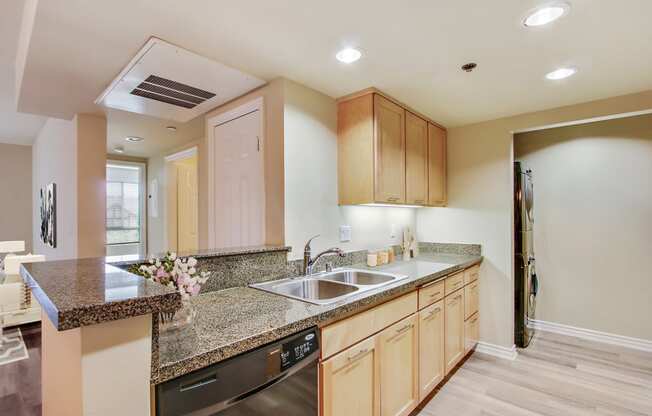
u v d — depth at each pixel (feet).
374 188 7.29
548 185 11.32
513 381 8.09
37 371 8.42
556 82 7.18
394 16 4.78
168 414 2.84
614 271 10.23
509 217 9.64
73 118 9.64
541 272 11.44
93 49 5.48
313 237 7.22
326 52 5.79
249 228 7.39
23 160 18.07
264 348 3.69
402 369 6.22
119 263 4.34
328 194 7.65
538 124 9.07
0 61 7.89
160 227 15.61
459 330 8.66
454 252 10.62
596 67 6.49
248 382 3.47
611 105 8.11
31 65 6.02
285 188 6.68
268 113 6.97
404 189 8.38
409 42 5.50
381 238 9.51
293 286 6.31
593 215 10.57
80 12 4.49
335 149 7.86
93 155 9.46
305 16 4.73
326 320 4.50
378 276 7.16
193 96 7.48
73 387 2.55
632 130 10.02
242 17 4.72
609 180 10.34
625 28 5.13
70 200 10.11
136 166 16.55
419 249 11.41
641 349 9.78
